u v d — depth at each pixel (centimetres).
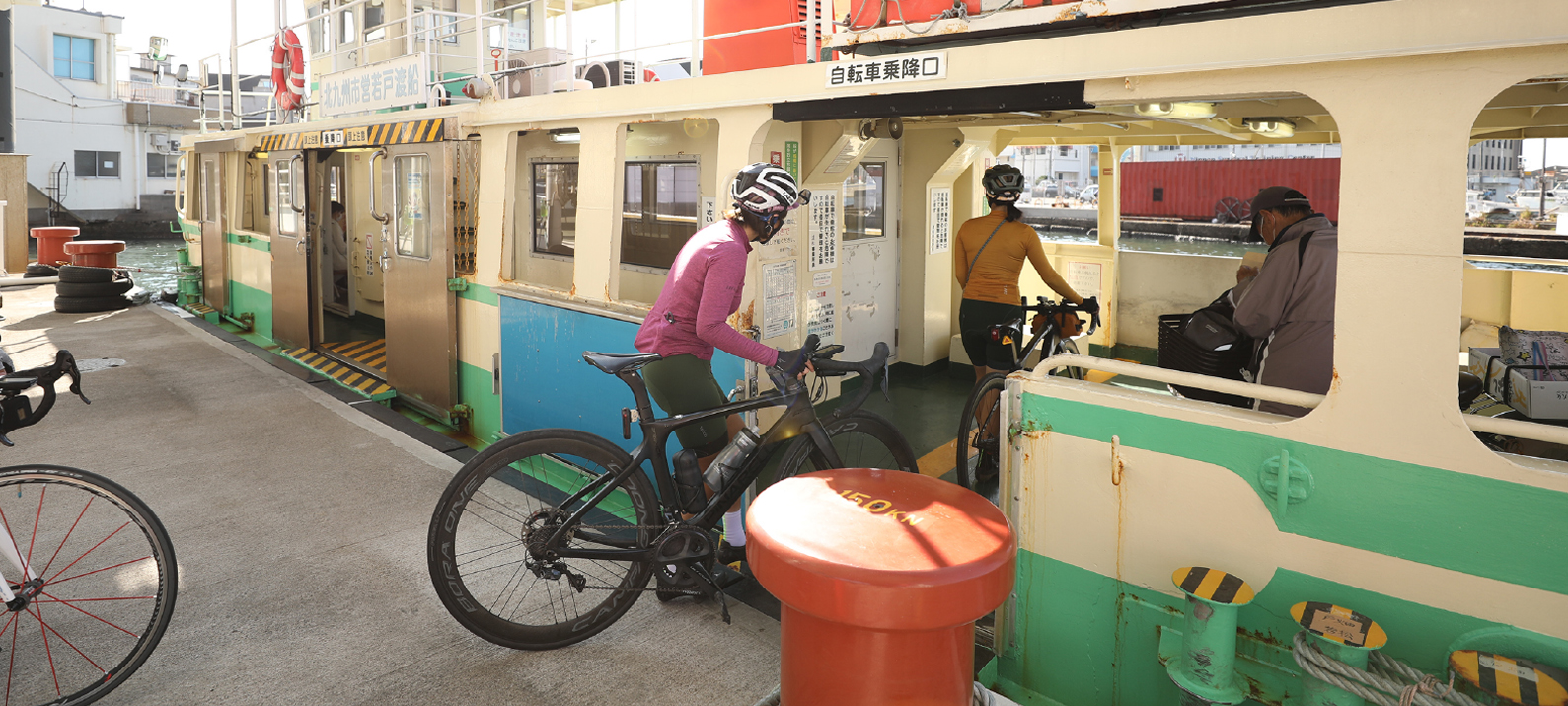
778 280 420
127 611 345
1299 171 2248
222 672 304
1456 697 198
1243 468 238
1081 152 4281
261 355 836
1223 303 391
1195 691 228
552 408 517
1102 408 260
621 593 322
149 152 3175
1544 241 907
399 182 643
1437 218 206
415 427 603
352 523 434
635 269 599
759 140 388
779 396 314
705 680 302
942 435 535
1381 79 212
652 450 312
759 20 450
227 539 414
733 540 351
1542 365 303
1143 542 258
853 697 174
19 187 1512
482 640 327
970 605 169
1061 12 275
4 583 284
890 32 320
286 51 829
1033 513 280
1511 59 195
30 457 527
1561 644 200
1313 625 213
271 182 879
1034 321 498
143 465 518
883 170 629
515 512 446
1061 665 281
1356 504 223
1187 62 244
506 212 548
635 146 584
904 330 664
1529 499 201
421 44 723
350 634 330
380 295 973
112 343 892
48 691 292
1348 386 221
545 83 596
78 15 2977
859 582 164
